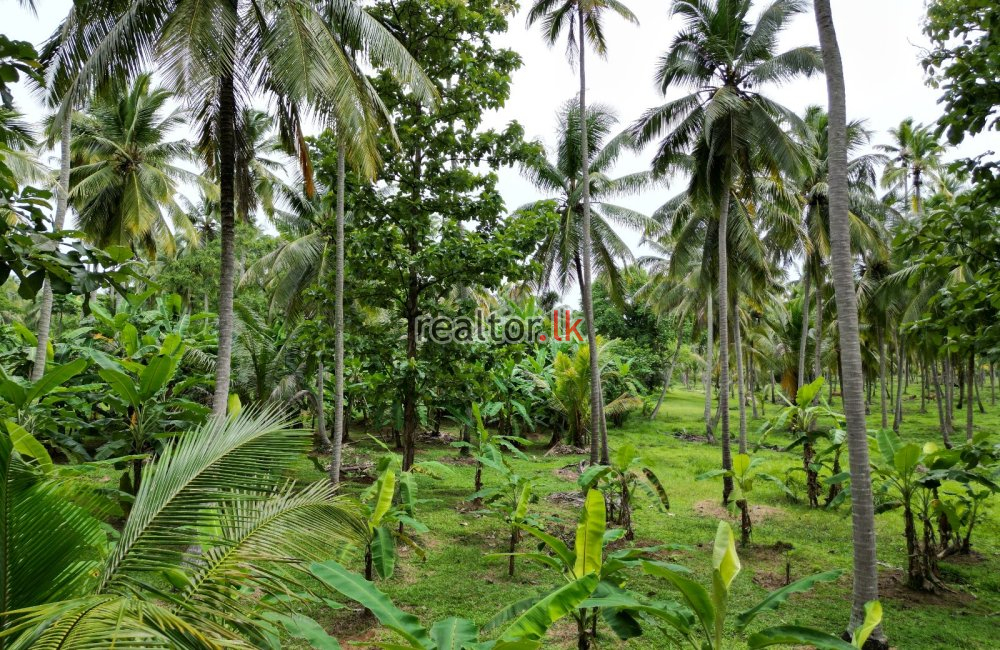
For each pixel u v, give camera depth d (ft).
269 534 9.90
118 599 6.96
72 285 11.69
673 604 13.17
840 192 19.69
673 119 42.04
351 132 23.38
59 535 8.66
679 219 55.36
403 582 23.26
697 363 132.77
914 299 62.80
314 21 22.53
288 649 16.94
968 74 15.97
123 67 21.40
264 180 58.54
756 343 109.09
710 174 41.39
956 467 25.27
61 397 27.07
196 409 28.91
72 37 21.66
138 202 54.44
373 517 19.56
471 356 36.24
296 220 61.93
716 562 11.02
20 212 11.69
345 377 60.03
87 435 30.66
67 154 32.45
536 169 48.73
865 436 18.98
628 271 61.77
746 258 51.83
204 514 9.50
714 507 38.47
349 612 20.10
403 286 36.17
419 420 57.72
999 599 23.26
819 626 20.16
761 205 54.29
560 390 65.46
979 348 19.35
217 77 20.57
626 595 12.41
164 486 9.71
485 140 35.88
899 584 24.85
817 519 35.73
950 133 16.78
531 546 28.17
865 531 18.63
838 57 20.01
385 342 36.32
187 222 65.51
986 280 18.52
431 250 32.94
